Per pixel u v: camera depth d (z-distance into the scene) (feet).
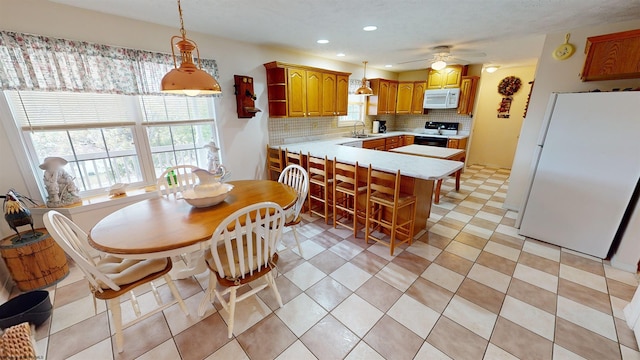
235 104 11.14
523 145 10.67
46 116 7.30
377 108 18.15
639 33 6.63
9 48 6.29
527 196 8.91
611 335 5.15
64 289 6.62
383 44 11.23
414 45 11.41
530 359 4.68
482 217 10.84
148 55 8.41
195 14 7.63
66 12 6.98
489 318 5.60
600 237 7.57
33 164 7.34
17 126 6.93
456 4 6.89
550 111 7.80
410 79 19.95
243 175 12.06
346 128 17.61
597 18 7.75
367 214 8.44
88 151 8.20
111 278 4.71
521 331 5.27
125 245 4.38
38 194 7.48
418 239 9.02
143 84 8.44
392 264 7.57
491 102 19.13
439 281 6.81
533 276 6.97
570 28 8.73
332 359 4.72
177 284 6.86
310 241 8.95
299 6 7.02
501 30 9.09
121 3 6.84
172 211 5.82
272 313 5.78
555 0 6.54
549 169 8.09
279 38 10.33
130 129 8.85
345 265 7.54
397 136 18.79
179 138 10.07
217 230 4.38
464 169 18.57
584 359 4.68
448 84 16.93
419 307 5.92
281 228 5.40
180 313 5.82
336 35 9.91
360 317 5.66
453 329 5.34
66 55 7.04
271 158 12.52
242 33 9.64
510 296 6.24
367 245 8.68
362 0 6.64
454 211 11.48
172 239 4.56
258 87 11.83
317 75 12.76
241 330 5.34
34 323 5.32
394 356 4.77
